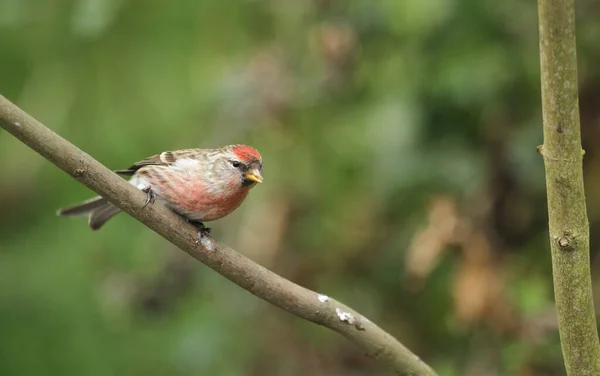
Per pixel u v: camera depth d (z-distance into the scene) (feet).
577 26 32.37
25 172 41.11
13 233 41.50
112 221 39.55
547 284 32.81
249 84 35.29
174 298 34.71
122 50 38.73
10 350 39.50
